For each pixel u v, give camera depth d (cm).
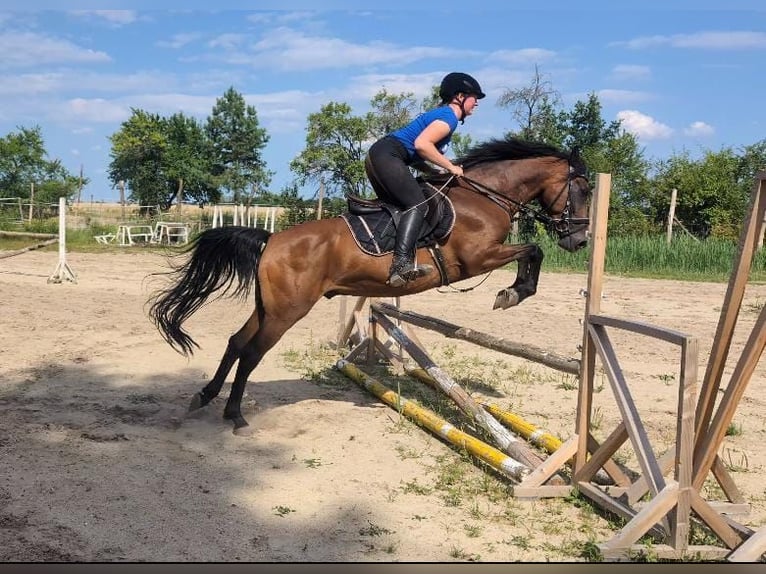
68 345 828
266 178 4806
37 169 4225
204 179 4484
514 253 578
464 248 563
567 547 382
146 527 385
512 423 552
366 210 556
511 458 470
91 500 415
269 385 700
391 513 417
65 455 483
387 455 516
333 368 771
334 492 445
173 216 3244
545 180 599
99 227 2845
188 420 578
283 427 571
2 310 1027
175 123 4703
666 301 1383
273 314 552
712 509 374
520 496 444
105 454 489
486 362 826
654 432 588
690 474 369
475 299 1322
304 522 401
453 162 605
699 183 2794
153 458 487
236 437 543
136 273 1597
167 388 669
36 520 386
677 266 2058
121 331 920
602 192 426
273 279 546
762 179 350
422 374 703
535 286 593
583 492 444
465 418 611
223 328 992
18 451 485
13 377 682
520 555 371
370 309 763
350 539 382
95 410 590
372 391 654
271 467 484
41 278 1441
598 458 436
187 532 382
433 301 1284
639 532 369
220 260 554
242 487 447
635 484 421
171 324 558
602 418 627
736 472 505
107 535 374
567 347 903
